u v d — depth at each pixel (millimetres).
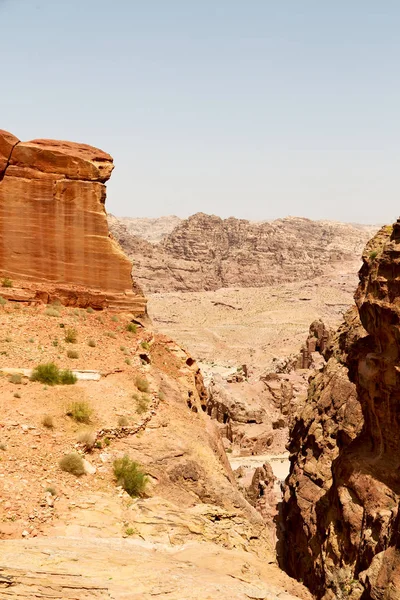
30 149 27766
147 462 18766
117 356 25094
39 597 10281
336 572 24000
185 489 18688
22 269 27984
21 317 25969
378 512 21609
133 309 29344
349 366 26969
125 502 16406
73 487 16234
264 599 12086
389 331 22703
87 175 28203
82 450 18000
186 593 11281
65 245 28203
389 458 23594
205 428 24031
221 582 12352
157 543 14578
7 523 13812
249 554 16047
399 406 22672
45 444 17672
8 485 15219
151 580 11570
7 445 17031
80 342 25312
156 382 24656
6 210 27625
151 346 28547
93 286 28719
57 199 27969
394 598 16125
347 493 24969
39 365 21766
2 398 19625
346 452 26688
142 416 21031
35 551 12141
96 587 10789
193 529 15742
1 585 10477
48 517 14492
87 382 22234
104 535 14312
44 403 19891
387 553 17656
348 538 24094
